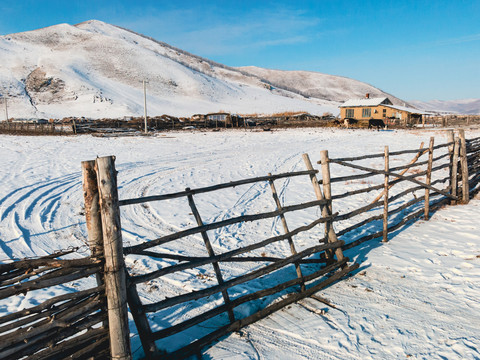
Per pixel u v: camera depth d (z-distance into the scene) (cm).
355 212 540
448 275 471
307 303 420
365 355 320
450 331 350
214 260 359
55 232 723
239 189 1136
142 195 1053
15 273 247
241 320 374
